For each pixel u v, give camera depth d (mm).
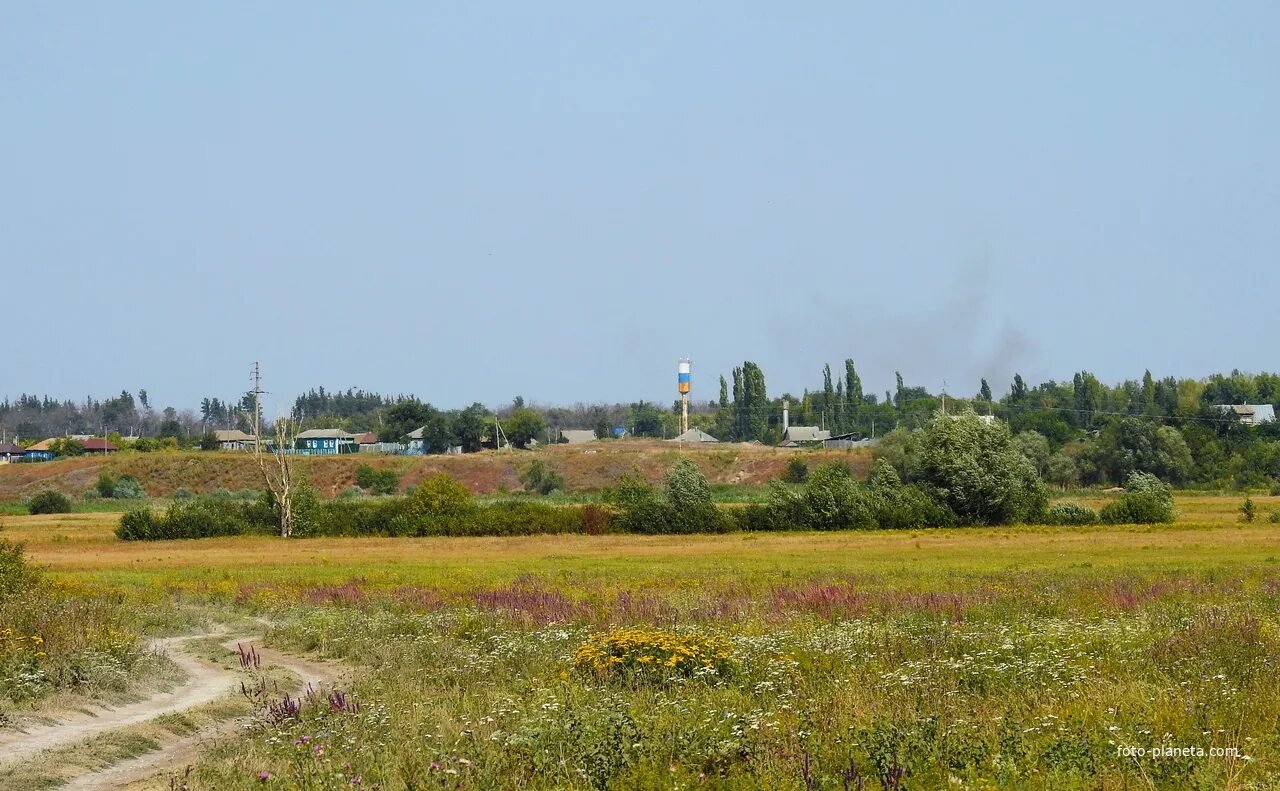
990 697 19016
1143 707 17203
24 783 16688
